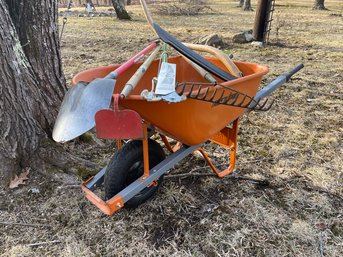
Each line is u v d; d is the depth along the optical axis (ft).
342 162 9.37
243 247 6.52
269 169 9.04
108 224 7.04
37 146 8.47
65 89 9.71
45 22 8.70
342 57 20.79
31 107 8.43
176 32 30.66
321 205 7.61
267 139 10.65
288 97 14.01
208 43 23.67
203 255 6.34
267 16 24.47
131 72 7.79
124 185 6.82
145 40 26.45
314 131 11.18
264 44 24.47
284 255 6.34
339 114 12.42
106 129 5.34
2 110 7.80
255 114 12.39
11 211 7.32
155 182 7.61
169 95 5.50
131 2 75.00
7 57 7.64
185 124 6.35
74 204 7.54
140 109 5.89
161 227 7.00
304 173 8.86
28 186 8.02
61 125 5.31
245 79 6.84
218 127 7.21
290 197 7.88
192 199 7.81
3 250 6.39
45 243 6.56
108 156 9.49
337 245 6.55
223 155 9.71
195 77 8.84
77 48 23.65
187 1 52.24
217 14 48.96
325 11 52.42
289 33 30.04
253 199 7.79
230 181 8.46
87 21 38.40
